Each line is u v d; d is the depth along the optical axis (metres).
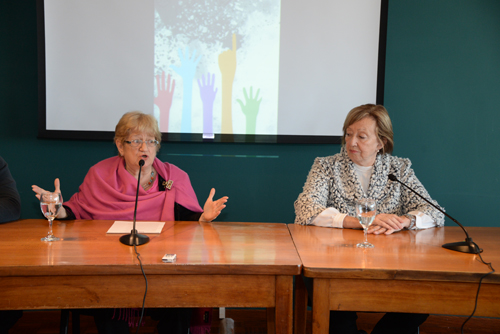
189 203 1.92
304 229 1.61
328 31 2.43
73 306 1.12
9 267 1.08
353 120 1.75
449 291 1.13
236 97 2.47
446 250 1.33
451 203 2.50
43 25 2.37
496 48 2.45
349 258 1.21
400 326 1.51
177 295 1.14
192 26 2.45
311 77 2.46
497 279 1.09
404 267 1.13
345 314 1.54
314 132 2.48
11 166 2.45
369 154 1.75
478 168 2.49
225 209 2.50
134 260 1.14
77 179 2.47
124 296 1.13
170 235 1.46
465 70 2.46
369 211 1.35
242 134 2.48
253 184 2.50
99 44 2.41
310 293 1.29
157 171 1.99
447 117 2.48
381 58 2.42
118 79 2.44
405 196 1.81
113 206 1.83
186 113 2.47
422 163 2.49
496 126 2.47
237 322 2.33
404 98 2.47
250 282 1.15
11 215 1.63
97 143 2.47
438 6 2.44
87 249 1.25
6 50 2.42
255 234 1.51
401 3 2.44
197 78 2.47
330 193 1.85
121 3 2.41
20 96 2.44
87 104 2.43
